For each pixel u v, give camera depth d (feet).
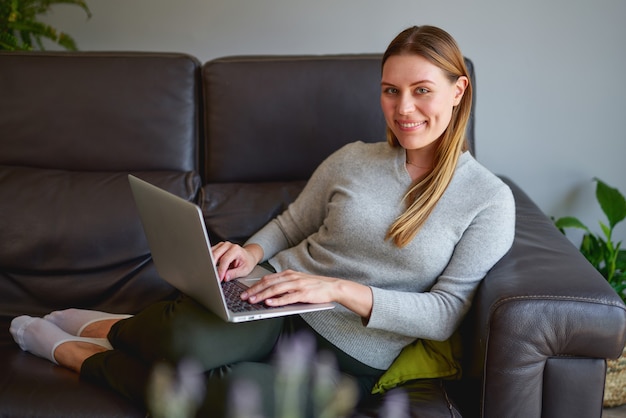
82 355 5.20
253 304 4.68
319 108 6.59
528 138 8.35
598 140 8.26
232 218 6.30
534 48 8.08
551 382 4.63
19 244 6.19
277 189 6.49
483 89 8.27
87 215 6.24
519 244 5.34
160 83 6.63
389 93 5.19
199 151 6.86
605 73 8.05
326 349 5.19
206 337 4.71
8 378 5.03
